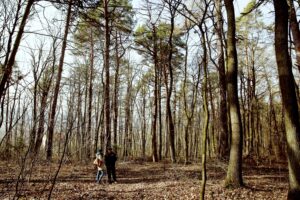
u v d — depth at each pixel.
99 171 13.89
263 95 36.31
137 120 55.91
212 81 27.73
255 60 33.88
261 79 35.97
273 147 29.39
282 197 9.46
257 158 23.94
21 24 5.84
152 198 10.29
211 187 10.98
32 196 9.19
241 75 34.47
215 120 27.70
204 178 5.17
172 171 17.69
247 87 34.59
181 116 41.28
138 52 29.84
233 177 10.66
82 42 24.03
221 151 17.80
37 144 4.55
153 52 27.91
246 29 27.62
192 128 41.44
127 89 41.75
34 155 4.64
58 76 17.53
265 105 39.31
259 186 11.16
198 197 9.76
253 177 14.15
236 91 11.12
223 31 13.54
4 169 10.73
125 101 44.72
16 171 11.13
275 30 8.07
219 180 13.50
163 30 26.58
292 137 7.54
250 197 9.53
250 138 30.06
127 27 24.94
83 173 15.84
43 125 4.56
